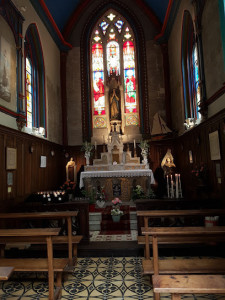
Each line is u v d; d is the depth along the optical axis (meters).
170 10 13.08
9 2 9.02
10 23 9.17
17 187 9.02
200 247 6.33
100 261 6.14
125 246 6.71
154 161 14.75
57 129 14.77
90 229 8.80
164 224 7.29
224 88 7.15
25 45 11.65
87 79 15.82
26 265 4.45
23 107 9.84
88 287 4.77
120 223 8.79
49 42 13.88
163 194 9.30
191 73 12.09
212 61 8.22
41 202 8.56
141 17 15.86
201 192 8.97
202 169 8.77
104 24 16.42
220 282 2.67
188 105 12.42
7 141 8.45
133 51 16.19
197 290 2.52
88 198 11.35
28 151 10.20
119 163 12.89
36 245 6.78
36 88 12.71
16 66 9.58
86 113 15.63
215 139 7.97
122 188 11.73
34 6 11.57
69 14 15.48
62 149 15.25
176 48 13.38
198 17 9.22
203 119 9.26
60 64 15.86
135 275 5.25
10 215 5.73
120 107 15.30
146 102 15.38
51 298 4.17
